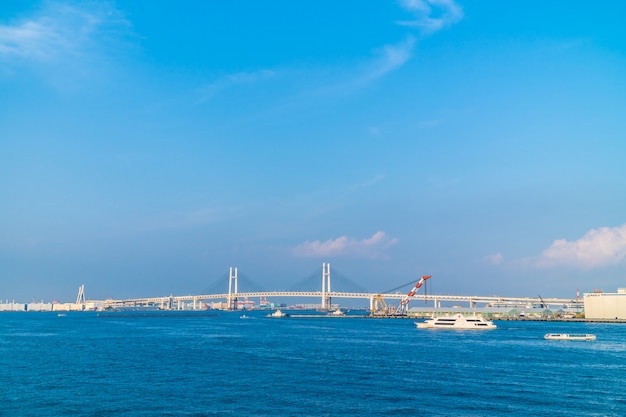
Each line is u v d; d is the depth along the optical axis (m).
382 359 109.38
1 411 63.16
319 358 111.06
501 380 83.94
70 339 159.88
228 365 100.00
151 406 65.88
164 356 114.31
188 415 61.91
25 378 84.81
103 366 98.44
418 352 123.06
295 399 70.06
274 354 118.62
